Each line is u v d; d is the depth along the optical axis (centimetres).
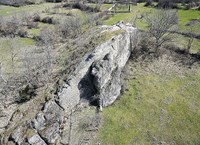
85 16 7238
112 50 3928
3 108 3559
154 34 4825
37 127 3078
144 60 4675
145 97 3862
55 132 3136
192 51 4844
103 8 8000
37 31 6650
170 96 3900
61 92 3394
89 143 3155
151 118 3544
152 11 6969
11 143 2955
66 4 8825
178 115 3597
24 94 3759
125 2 8281
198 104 3784
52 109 3253
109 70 3769
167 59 4703
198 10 6675
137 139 3256
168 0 7344
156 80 4216
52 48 5109
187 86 4109
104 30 4506
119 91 3897
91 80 3644
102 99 3647
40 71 4112
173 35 5259
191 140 3278
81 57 3919
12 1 9412
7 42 5916
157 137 3294
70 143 3114
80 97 3669
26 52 5222
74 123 3359
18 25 6994
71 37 5934
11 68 4653
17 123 3156
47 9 8438
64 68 3950
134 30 4756
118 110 3653
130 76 4291
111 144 3173
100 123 3416
